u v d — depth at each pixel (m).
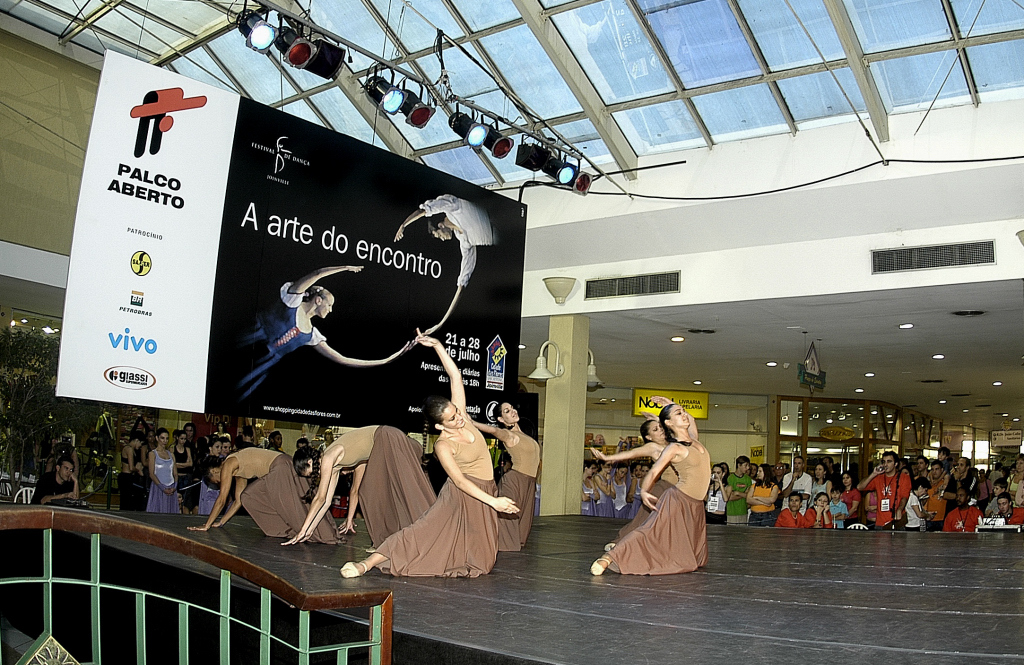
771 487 12.55
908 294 10.52
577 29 9.77
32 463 11.16
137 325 7.21
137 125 7.30
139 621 2.43
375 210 9.03
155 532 2.25
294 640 4.00
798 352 15.35
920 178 9.51
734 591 5.10
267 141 8.18
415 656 3.55
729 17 9.08
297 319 8.30
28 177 10.93
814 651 3.40
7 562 6.45
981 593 5.09
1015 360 15.06
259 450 7.79
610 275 12.60
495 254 10.19
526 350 17.55
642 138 11.22
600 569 5.73
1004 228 9.63
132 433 11.07
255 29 7.37
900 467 11.27
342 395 8.61
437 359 9.48
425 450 15.39
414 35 10.32
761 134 10.61
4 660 5.56
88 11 10.62
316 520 6.76
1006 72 8.89
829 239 10.77
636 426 21.83
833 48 9.06
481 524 5.46
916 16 8.52
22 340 11.34
